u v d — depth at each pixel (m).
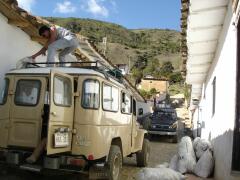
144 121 14.13
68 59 8.05
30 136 4.23
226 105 4.53
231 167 3.89
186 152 5.97
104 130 4.67
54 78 4.08
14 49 6.08
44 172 4.86
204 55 7.29
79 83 4.52
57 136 4.07
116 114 5.20
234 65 4.02
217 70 6.21
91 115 4.44
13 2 5.12
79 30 89.88
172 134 13.43
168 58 74.38
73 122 4.43
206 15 5.26
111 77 5.29
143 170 5.09
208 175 5.68
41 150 4.12
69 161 4.36
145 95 30.59
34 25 5.92
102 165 4.57
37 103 4.27
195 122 15.16
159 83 38.16
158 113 14.45
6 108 4.36
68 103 4.35
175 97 35.94
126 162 7.61
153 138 14.26
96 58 8.67
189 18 5.39
